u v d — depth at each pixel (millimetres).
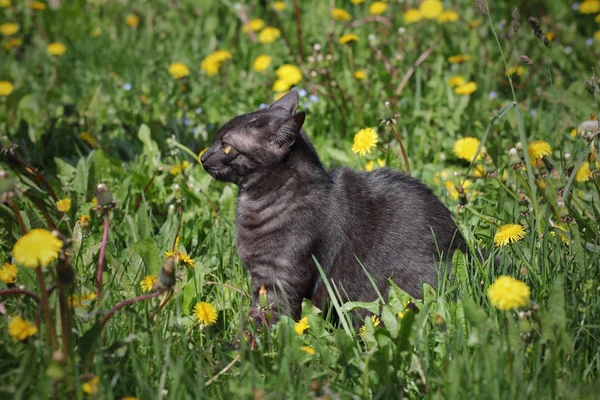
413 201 8148
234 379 6102
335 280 7984
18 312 6746
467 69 14039
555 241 7707
